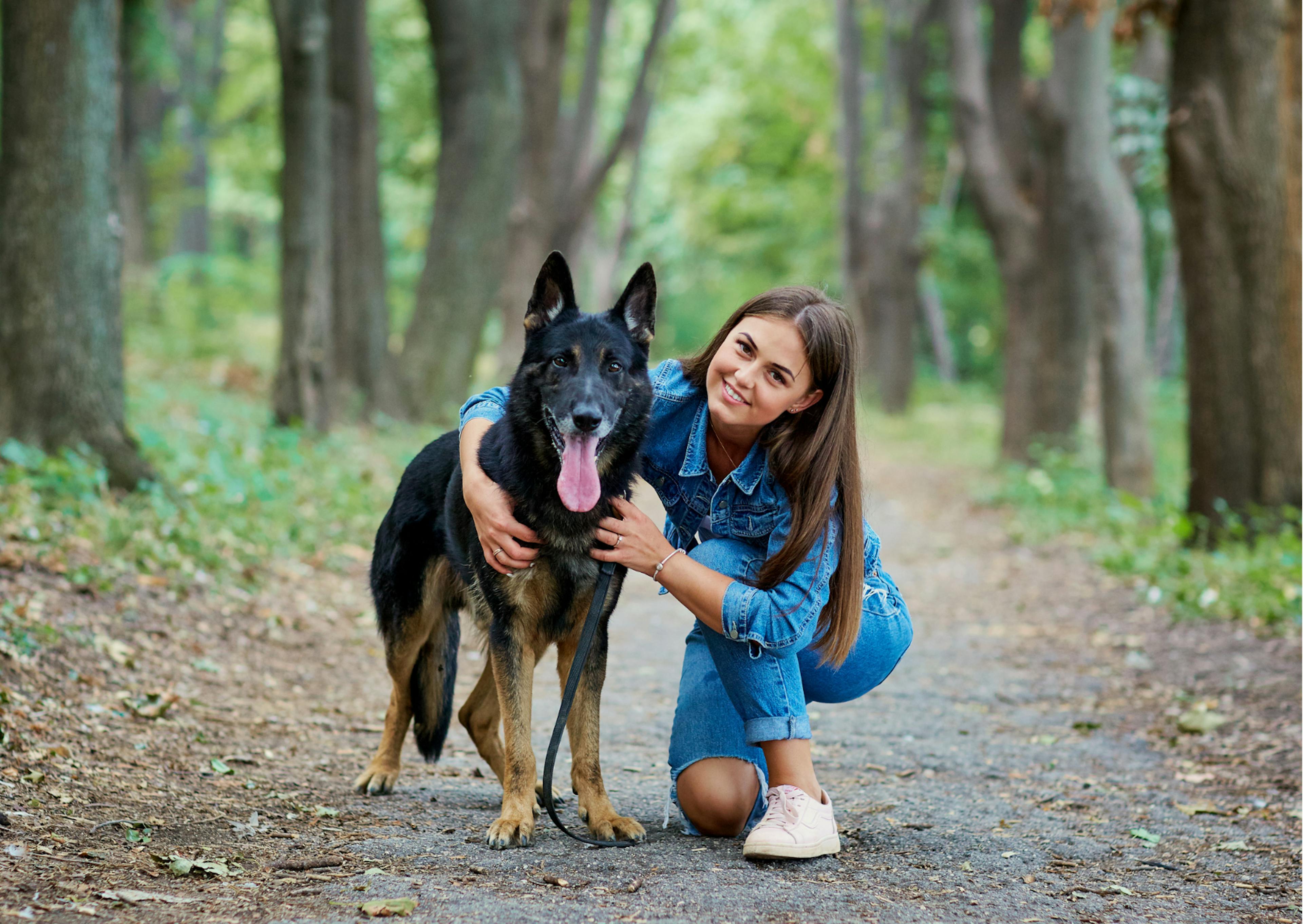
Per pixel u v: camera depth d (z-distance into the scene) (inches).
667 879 118.4
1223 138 337.4
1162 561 325.1
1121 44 379.9
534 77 705.6
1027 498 498.3
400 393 567.5
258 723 183.3
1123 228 522.0
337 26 529.7
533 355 138.6
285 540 293.7
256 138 1044.5
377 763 158.4
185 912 103.9
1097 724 209.8
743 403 129.3
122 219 282.5
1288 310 337.7
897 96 1024.9
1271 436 338.3
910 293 1055.0
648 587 347.6
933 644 275.1
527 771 135.3
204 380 608.7
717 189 1362.0
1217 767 181.6
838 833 135.7
